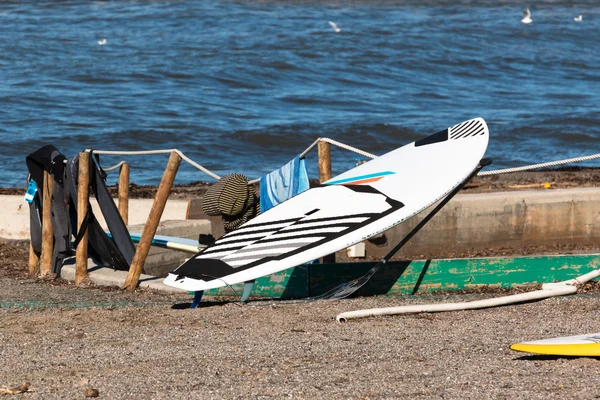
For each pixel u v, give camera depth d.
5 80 94.06
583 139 73.31
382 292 25.81
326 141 26.70
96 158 27.39
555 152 68.31
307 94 94.38
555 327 20.20
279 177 26.92
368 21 157.50
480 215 35.97
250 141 70.69
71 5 176.50
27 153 64.31
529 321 20.92
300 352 17.98
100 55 112.31
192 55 112.88
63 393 15.25
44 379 16.17
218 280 21.67
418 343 18.72
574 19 172.50
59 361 17.38
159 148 67.75
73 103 83.88
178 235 31.62
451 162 25.02
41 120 75.50
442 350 18.16
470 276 26.20
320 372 16.45
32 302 23.52
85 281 26.89
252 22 151.38
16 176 56.69
